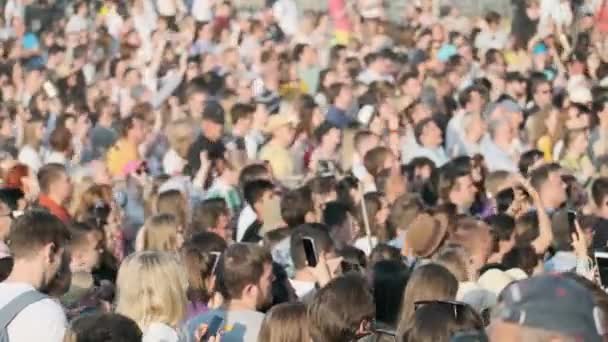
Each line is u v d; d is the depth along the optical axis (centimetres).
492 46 6253
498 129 4134
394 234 2717
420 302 1422
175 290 1616
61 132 3912
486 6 7112
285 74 5291
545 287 754
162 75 5466
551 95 5022
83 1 6656
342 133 4022
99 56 6100
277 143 3769
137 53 5725
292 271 2233
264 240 2364
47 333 1524
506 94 4897
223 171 3241
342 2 6488
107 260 2284
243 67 5588
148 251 1641
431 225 2205
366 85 4869
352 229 2625
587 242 2453
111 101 4738
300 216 2530
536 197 2481
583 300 749
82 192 2833
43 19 6956
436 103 4862
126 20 6475
